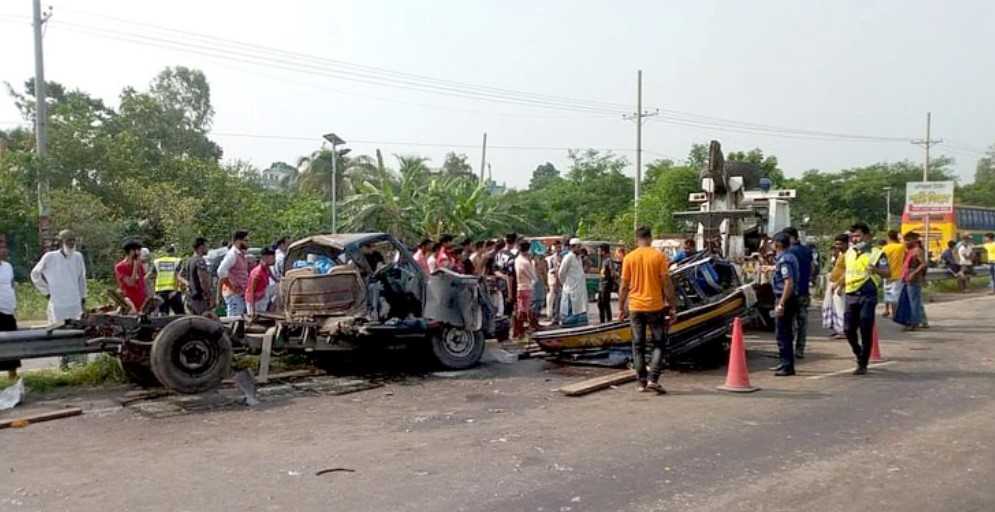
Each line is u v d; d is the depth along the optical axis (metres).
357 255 10.58
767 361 11.15
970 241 28.36
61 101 39.66
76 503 5.36
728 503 5.12
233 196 31.09
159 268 12.53
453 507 5.15
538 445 6.69
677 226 34.22
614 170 52.78
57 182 26.80
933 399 8.26
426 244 13.55
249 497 5.42
